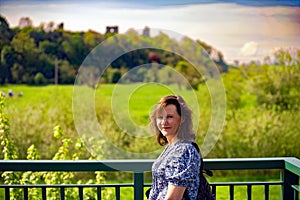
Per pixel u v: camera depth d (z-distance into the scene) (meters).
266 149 8.73
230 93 8.93
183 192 2.82
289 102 8.98
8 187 3.67
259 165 3.78
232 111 8.85
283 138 8.79
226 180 8.62
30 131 8.58
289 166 3.71
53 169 3.67
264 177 8.84
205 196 2.89
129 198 8.00
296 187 3.72
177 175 2.81
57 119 8.70
